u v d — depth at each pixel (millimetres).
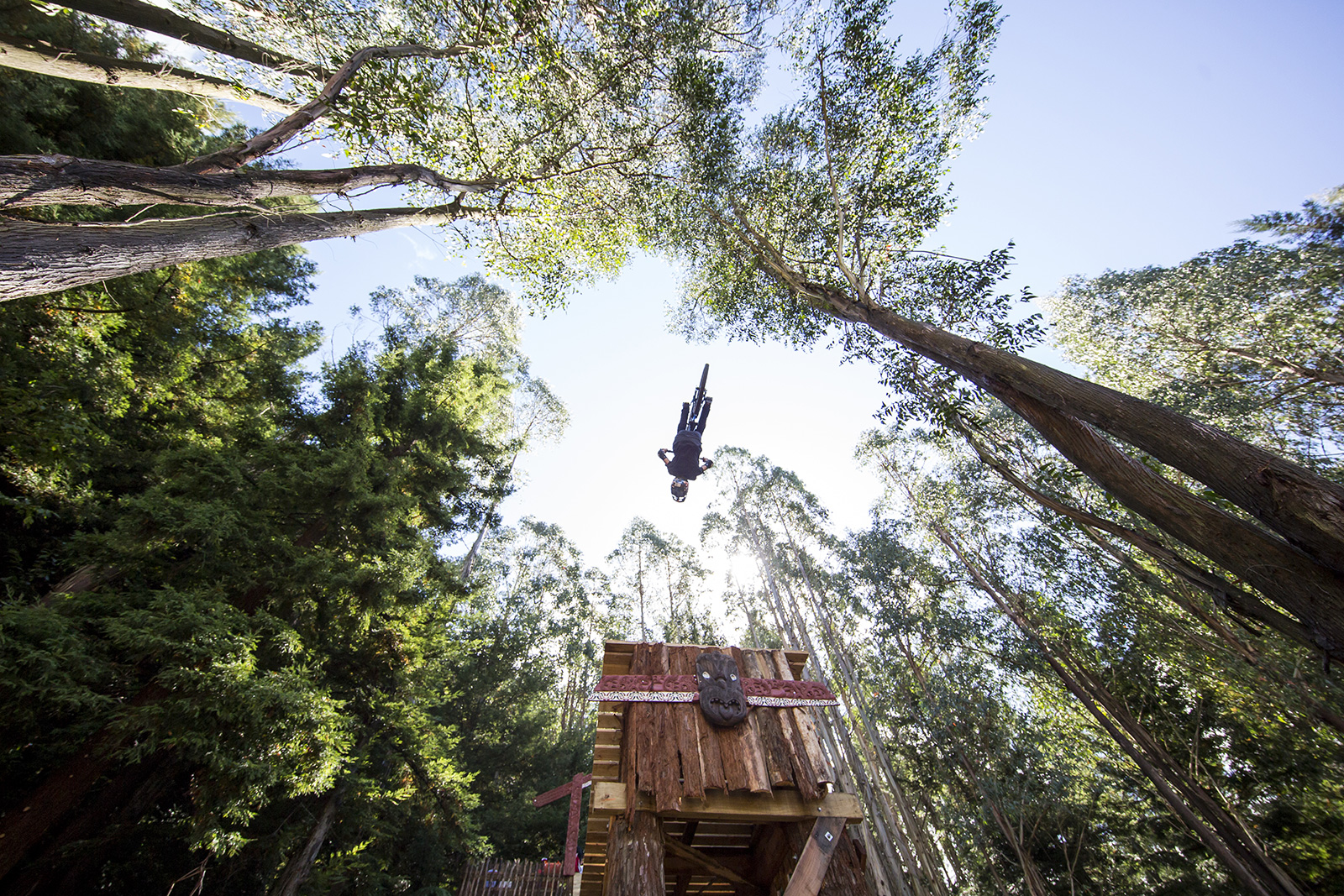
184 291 9461
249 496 7840
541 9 6941
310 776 6309
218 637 5855
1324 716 7676
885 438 16062
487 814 14211
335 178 5070
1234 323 11719
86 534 6668
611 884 2271
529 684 17906
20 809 5707
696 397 8711
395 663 8750
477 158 7422
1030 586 11914
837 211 8430
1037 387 4172
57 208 7004
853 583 16766
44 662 5004
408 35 7250
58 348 6914
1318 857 8672
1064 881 11125
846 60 8617
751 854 3521
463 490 12617
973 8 7738
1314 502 2422
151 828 7445
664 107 9797
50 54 5152
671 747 2781
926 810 13758
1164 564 3373
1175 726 10203
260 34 6953
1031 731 11617
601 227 10055
